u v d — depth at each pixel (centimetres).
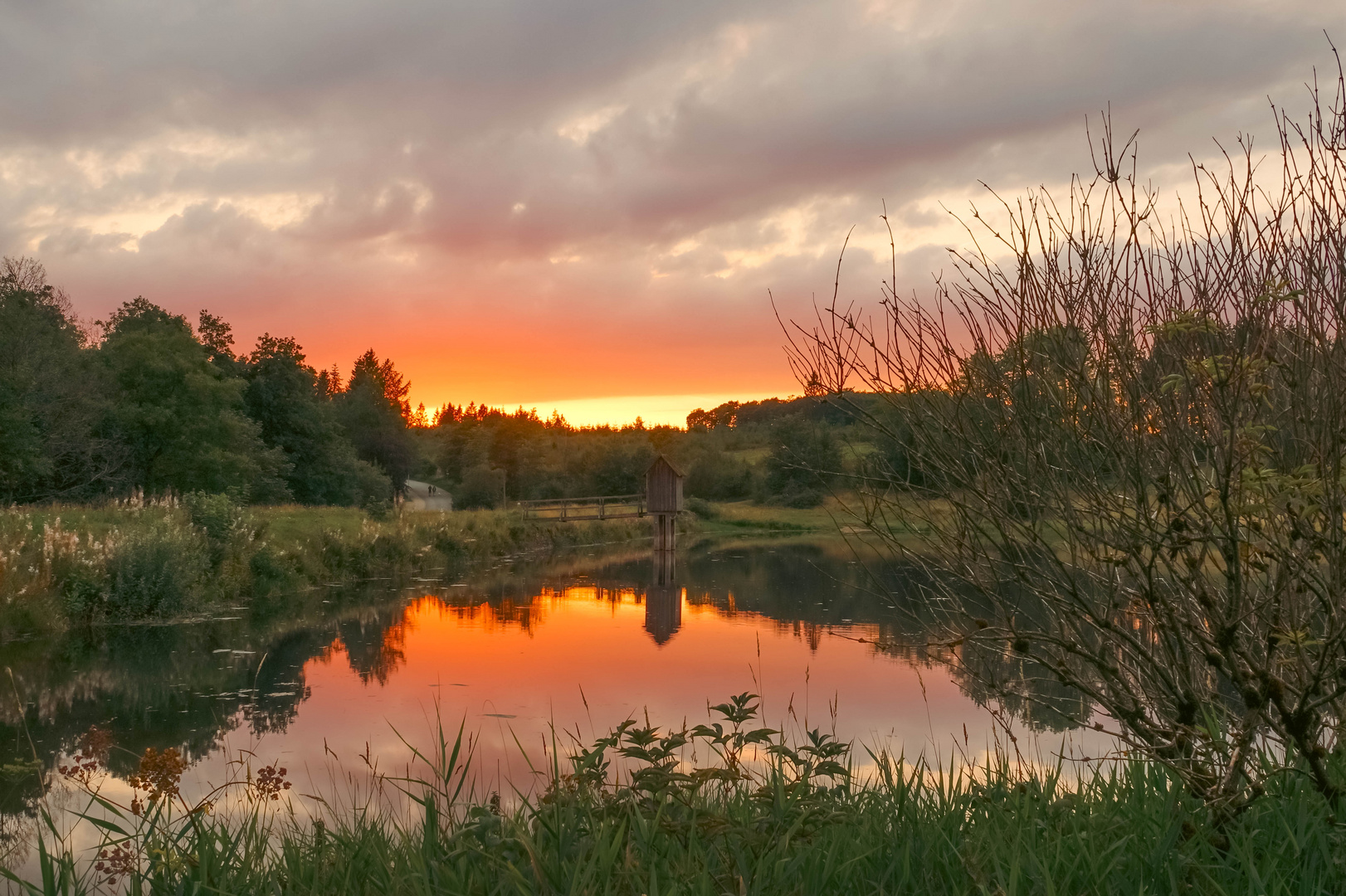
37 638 1420
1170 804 349
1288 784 358
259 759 747
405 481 9075
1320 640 297
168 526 1817
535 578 2455
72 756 778
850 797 404
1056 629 398
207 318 6181
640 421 12462
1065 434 336
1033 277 343
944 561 379
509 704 950
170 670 1180
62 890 324
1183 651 354
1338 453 282
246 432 5009
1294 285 310
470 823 338
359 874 331
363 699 987
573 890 277
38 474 3625
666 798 376
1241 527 328
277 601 1892
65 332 4806
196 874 328
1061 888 296
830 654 1203
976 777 521
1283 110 326
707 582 2294
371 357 13925
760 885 290
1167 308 321
